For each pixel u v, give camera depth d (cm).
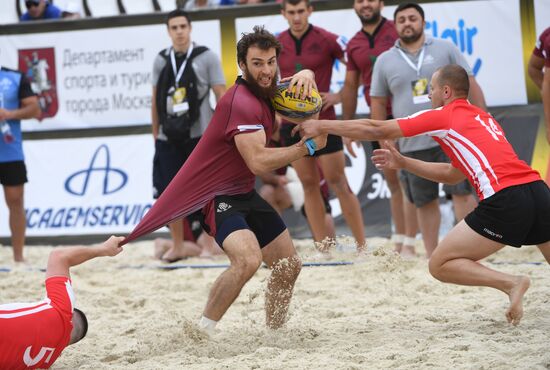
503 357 1141
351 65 2109
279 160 1244
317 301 1644
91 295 1812
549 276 1727
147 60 2464
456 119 1280
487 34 2327
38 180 2534
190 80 2097
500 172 1247
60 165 2525
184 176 1301
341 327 1395
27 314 1120
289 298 1359
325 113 2123
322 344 1295
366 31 2097
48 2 2645
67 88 2506
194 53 2116
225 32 2420
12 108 2217
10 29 2508
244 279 1250
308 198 2072
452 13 2336
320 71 2111
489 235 1250
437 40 1972
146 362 1231
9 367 1103
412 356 1171
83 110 2505
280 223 1331
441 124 1278
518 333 1281
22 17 2670
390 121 1274
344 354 1205
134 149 2494
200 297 1761
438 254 1283
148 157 2488
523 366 1089
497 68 2330
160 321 1521
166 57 2136
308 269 1964
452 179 1373
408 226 2073
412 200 2038
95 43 2483
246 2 2580
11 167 2216
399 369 1115
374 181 2392
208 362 1210
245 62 1270
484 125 1281
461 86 1316
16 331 1099
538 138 2320
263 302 1661
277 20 2402
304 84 1295
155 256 2297
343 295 1688
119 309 1675
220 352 1269
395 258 1447
